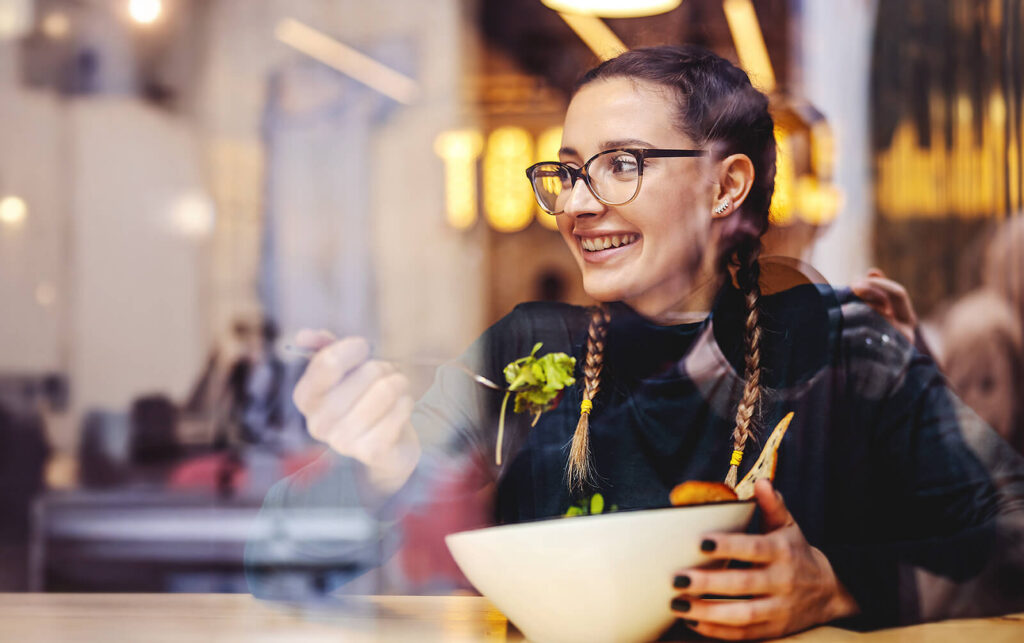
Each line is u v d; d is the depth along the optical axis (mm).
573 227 874
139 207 4859
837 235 2240
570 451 879
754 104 886
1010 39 2242
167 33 4875
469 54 5000
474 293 5148
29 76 4723
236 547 2334
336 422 763
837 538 881
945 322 1550
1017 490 804
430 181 5152
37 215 4715
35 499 2500
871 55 2494
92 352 4688
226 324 4871
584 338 966
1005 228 1873
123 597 748
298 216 5090
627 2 1792
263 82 5055
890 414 896
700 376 872
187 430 3402
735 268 891
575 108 863
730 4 2480
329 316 5047
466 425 970
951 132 2277
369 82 5137
